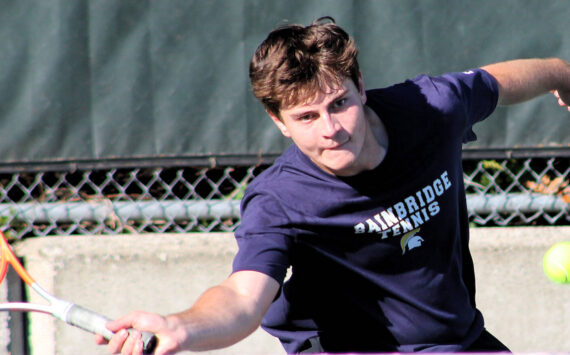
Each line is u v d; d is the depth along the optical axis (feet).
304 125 26.25
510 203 48.11
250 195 29.50
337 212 28.71
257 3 45.06
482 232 48.14
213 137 46.09
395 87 30.30
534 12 45.52
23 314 47.98
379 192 28.66
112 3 44.98
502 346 35.29
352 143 26.35
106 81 45.52
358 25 45.34
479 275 47.93
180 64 45.47
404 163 28.60
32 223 48.47
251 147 46.21
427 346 32.24
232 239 48.19
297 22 45.24
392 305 31.42
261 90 26.37
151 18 45.11
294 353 33.12
